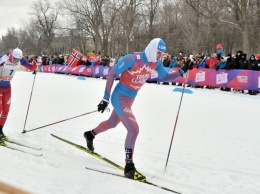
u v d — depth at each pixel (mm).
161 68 3570
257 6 20719
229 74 10914
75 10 36219
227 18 24109
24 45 61875
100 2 33781
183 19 33250
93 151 3807
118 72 3195
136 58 3189
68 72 19062
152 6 34688
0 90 4223
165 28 35688
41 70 21641
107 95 3287
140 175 3098
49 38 50438
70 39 48594
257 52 23359
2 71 4211
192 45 31625
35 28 57469
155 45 3158
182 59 12727
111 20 33188
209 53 32469
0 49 85375
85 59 18422
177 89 10891
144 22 37062
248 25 16859
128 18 30453
